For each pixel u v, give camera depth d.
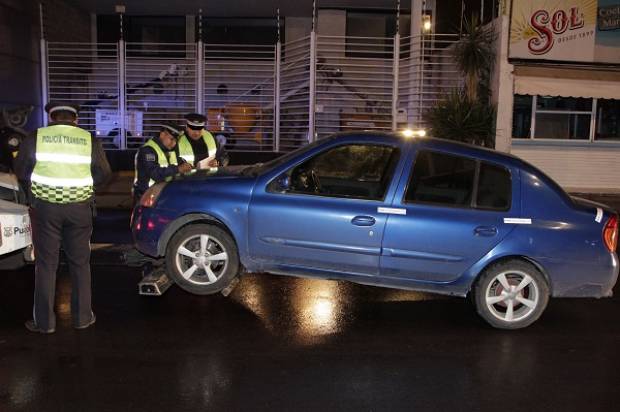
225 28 18.06
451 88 13.64
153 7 16.92
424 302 6.12
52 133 4.75
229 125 15.17
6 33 13.15
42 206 4.78
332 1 16.22
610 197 13.13
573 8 12.59
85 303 5.09
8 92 13.30
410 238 5.31
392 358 4.66
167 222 5.63
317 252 5.46
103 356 4.54
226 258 5.61
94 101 15.67
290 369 4.39
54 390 3.97
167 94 15.25
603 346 5.03
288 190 5.53
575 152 13.94
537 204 5.35
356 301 6.07
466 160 5.43
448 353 4.80
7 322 5.22
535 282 5.32
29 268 6.96
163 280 5.77
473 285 5.43
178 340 4.89
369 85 14.41
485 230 5.28
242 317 5.48
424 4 14.87
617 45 12.72
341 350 4.79
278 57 14.76
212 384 4.11
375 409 3.82
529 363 4.64
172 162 6.77
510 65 12.66
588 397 4.07
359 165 5.60
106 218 10.17
